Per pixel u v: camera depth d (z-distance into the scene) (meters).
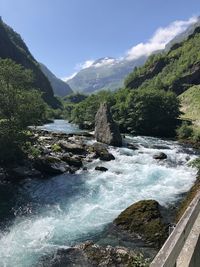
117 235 16.25
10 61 35.72
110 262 13.37
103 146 41.12
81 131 64.44
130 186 25.02
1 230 17.42
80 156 34.84
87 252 14.23
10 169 28.98
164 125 69.25
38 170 29.52
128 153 37.69
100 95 92.88
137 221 16.84
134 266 12.90
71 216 19.27
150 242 15.34
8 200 22.59
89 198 22.55
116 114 74.19
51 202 22.06
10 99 32.81
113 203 21.30
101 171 29.95
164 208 19.84
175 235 5.07
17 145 31.66
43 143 39.69
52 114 140.00
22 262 13.96
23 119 32.50
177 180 26.44
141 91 75.75
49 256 14.35
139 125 69.00
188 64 172.88
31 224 18.20
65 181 27.08
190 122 73.25
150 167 31.02
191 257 5.68
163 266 4.22
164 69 199.50
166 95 73.56
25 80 37.06
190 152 40.25
